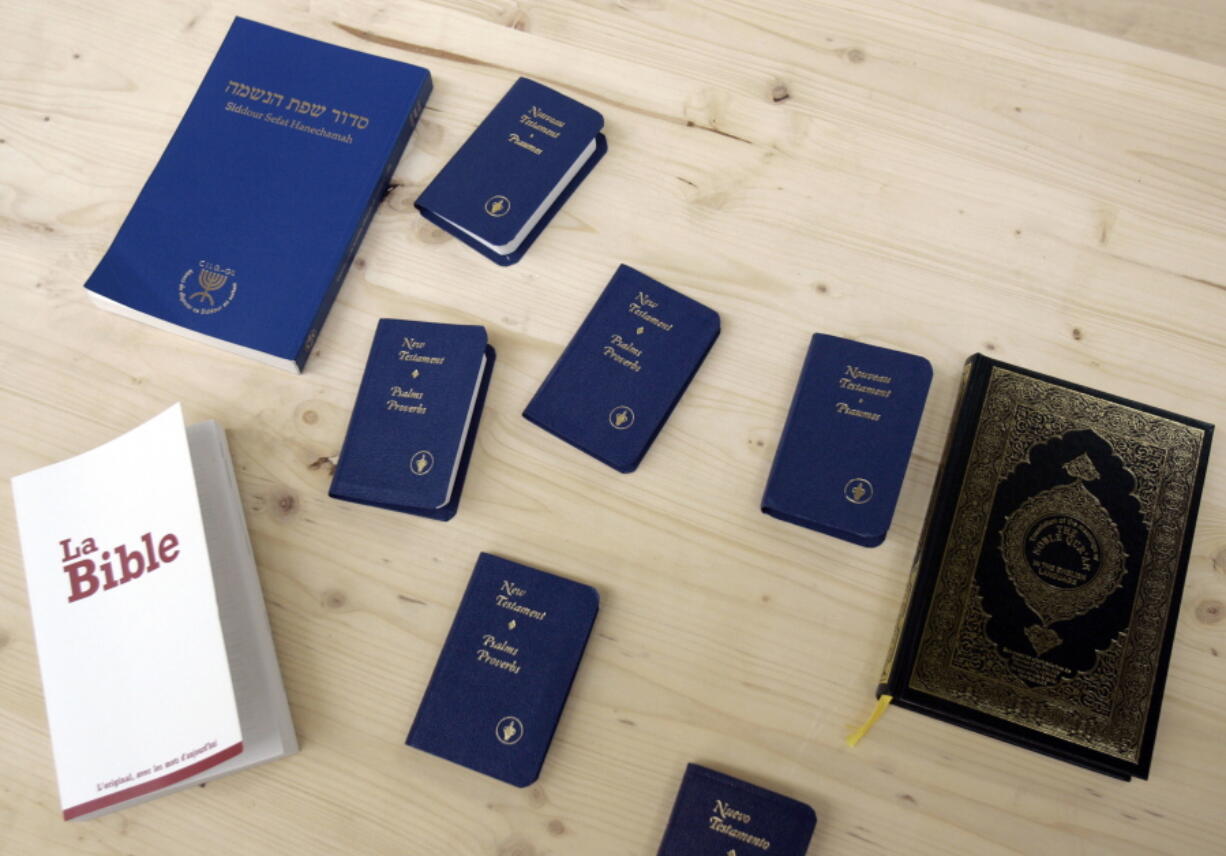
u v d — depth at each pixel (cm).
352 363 101
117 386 101
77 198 108
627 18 113
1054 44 111
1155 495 93
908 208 105
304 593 95
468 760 88
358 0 115
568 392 97
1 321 104
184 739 82
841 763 90
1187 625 93
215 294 100
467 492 97
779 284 103
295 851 88
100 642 87
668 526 96
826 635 93
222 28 114
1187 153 107
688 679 92
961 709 88
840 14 113
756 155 108
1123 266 103
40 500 91
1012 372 96
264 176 104
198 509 87
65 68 113
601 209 106
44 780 90
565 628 91
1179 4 121
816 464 93
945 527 92
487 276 104
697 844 86
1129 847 87
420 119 110
